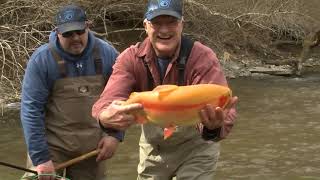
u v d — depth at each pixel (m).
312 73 16.58
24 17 13.35
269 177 7.19
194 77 3.62
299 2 19.59
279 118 10.54
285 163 7.78
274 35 19.33
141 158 4.27
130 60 3.68
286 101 12.24
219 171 7.41
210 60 3.64
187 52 3.63
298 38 19.28
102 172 4.90
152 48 3.64
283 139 9.04
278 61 17.17
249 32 18.50
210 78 3.60
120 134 4.69
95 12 15.73
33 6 13.04
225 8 17.80
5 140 8.88
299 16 19.23
